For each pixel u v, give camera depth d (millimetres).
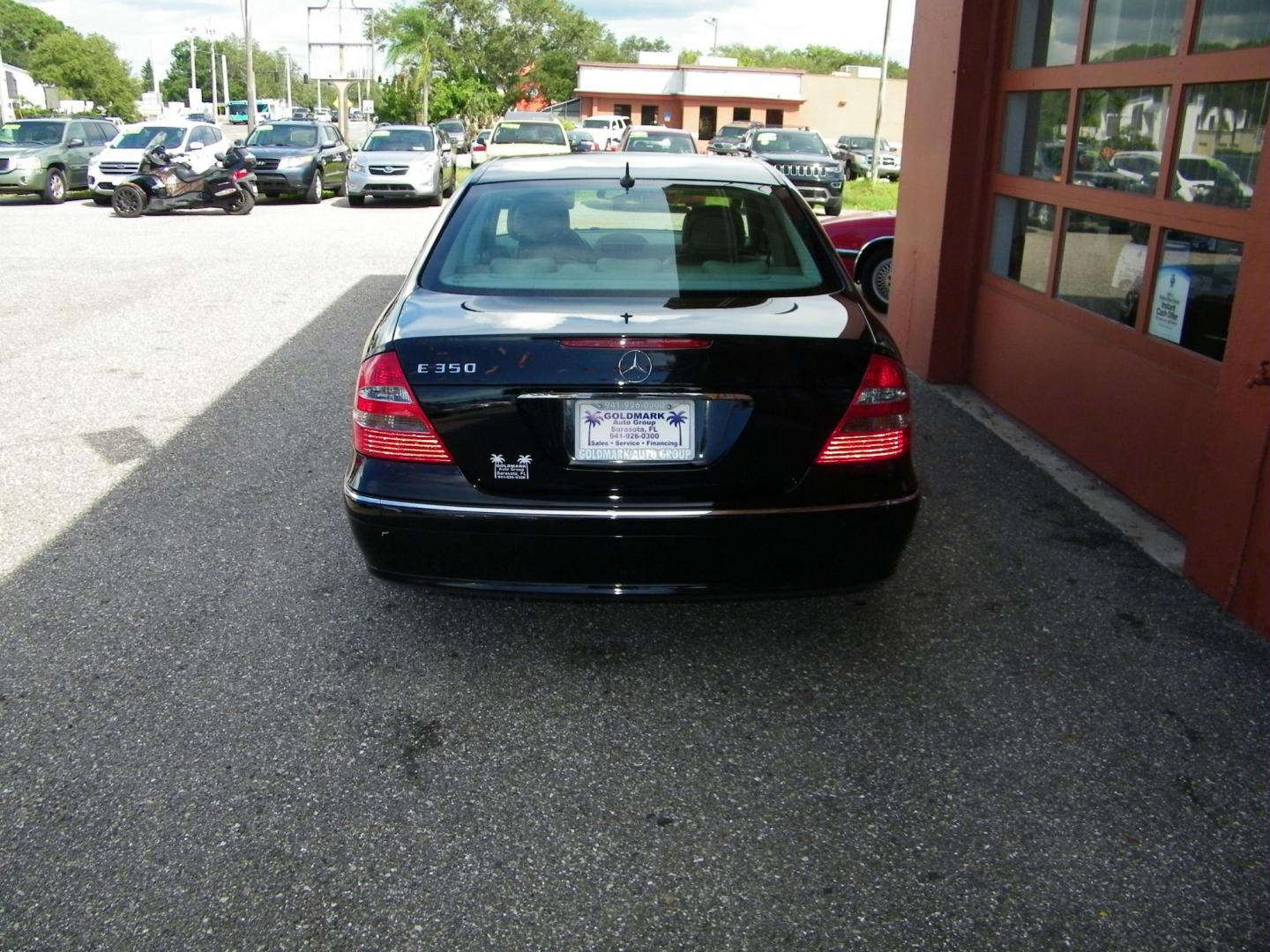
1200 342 4348
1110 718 3225
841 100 59594
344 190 22156
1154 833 2734
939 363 6945
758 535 3094
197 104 82625
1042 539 4492
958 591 4039
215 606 3893
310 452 5562
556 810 2814
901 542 3252
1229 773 2973
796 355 3070
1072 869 2605
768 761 3025
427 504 3107
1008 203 6316
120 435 5832
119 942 2363
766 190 4090
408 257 12992
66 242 14281
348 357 7656
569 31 67438
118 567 4199
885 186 32375
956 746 3094
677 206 3887
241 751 3041
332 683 3398
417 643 3646
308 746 3074
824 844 2691
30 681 3381
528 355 3039
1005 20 6207
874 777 2955
